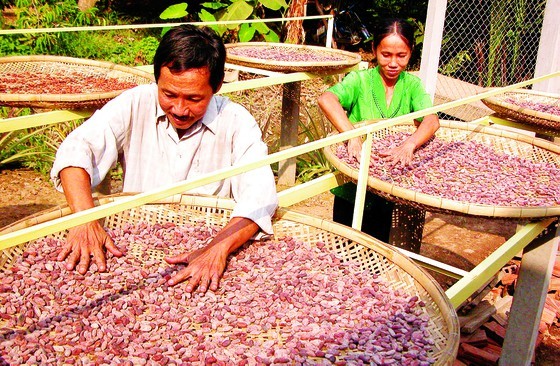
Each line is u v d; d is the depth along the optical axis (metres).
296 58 4.57
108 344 1.42
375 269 1.83
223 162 2.17
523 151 2.97
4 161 4.79
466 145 3.03
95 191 3.07
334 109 2.84
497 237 4.51
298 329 1.52
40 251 1.81
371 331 1.52
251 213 1.87
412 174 2.55
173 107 1.87
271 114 5.80
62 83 3.21
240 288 1.71
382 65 2.94
